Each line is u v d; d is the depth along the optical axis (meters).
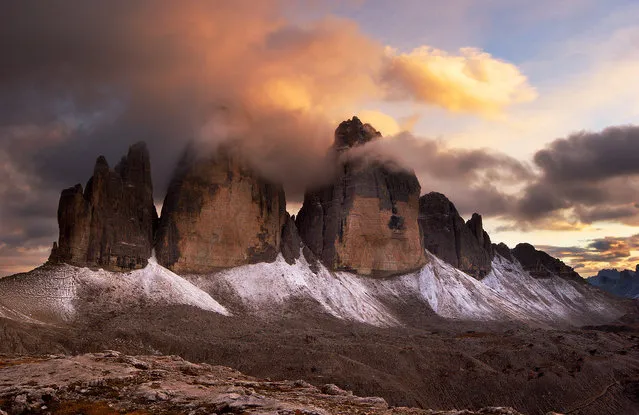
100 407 69.69
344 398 79.81
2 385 77.19
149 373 87.19
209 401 70.12
